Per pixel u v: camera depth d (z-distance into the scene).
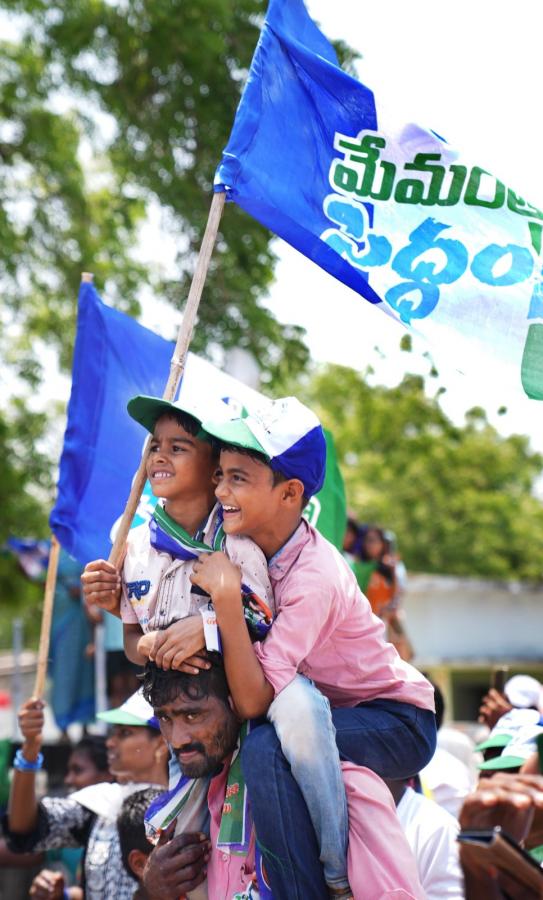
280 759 3.49
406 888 3.45
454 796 5.73
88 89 12.33
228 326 11.57
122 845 4.89
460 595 22.72
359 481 28.14
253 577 3.67
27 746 5.51
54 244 14.09
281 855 3.45
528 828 3.21
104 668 9.46
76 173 14.17
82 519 5.27
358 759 3.73
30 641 19.33
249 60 11.85
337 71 4.60
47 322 14.75
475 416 12.74
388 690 3.87
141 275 14.22
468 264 4.57
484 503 28.36
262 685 3.55
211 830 3.81
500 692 6.12
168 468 3.87
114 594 3.98
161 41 11.81
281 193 4.46
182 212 11.66
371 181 4.59
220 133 11.89
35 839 5.58
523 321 4.54
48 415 15.15
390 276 4.51
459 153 4.62
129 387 5.41
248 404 5.39
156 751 5.66
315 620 3.65
